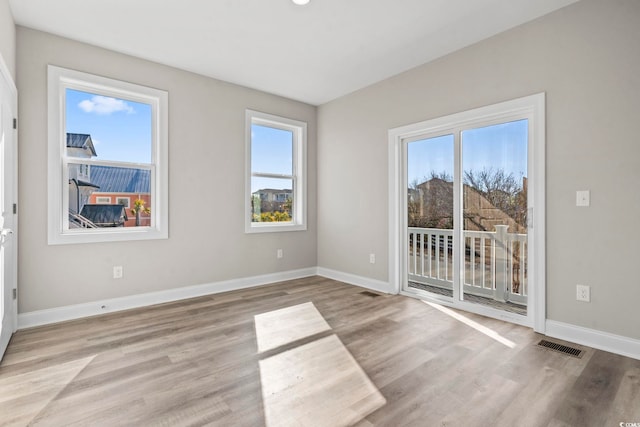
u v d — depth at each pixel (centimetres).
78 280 308
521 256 296
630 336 229
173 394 183
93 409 169
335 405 173
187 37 303
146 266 348
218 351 237
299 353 234
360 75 389
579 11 249
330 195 482
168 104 361
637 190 226
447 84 337
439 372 207
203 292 389
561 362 219
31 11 260
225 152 407
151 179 357
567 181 256
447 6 256
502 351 236
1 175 222
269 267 453
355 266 445
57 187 296
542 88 269
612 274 236
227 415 164
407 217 392
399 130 384
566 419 161
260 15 268
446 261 352
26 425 156
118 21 276
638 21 224
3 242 226
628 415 163
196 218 383
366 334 269
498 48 296
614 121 234
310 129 497
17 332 270
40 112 288
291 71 378
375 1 250
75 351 236
